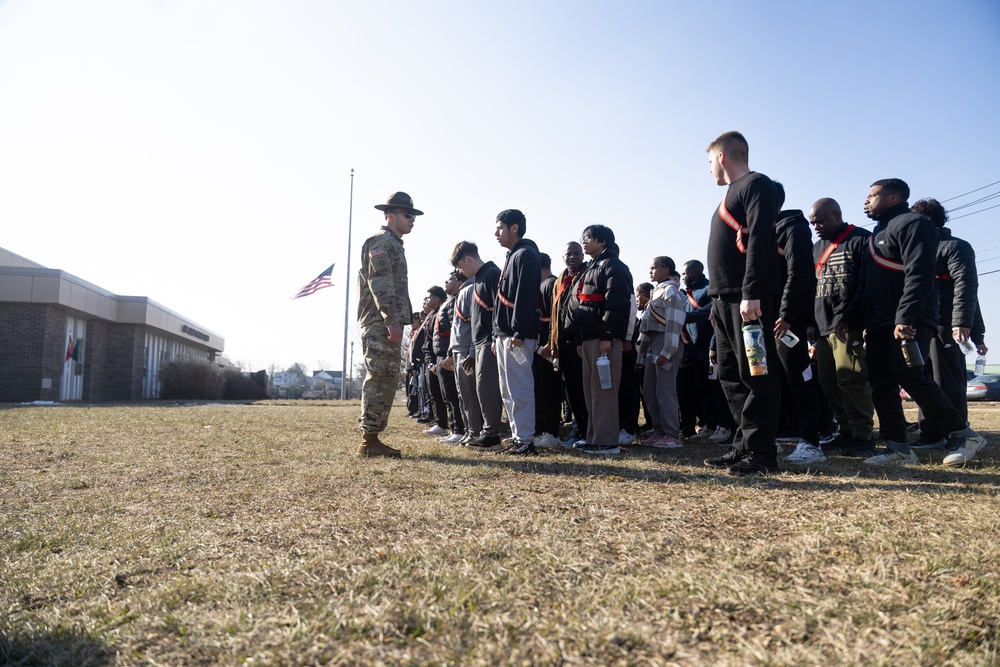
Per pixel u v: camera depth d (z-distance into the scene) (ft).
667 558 6.84
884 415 14.14
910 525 7.81
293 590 6.20
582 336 16.84
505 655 4.79
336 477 12.37
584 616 5.37
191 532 8.46
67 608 6.17
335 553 7.25
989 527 7.63
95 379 88.43
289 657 4.89
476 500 9.93
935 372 17.37
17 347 74.28
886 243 13.92
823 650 4.69
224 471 13.35
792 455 14.42
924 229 13.23
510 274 16.70
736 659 4.64
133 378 94.07
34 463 14.78
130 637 5.44
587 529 8.05
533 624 5.25
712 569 6.39
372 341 15.78
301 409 47.06
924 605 5.40
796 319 13.56
